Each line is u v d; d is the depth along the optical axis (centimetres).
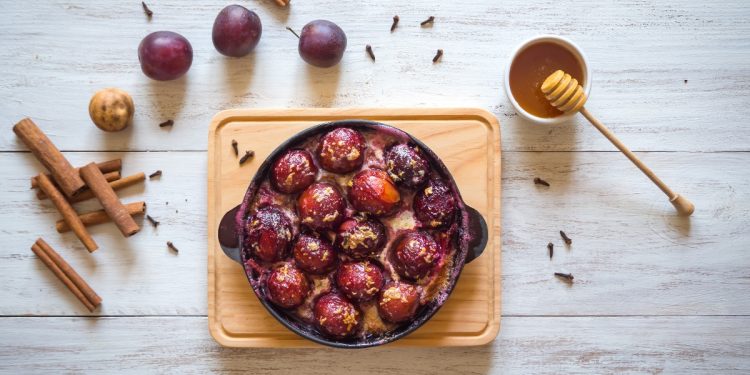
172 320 97
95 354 97
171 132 97
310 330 91
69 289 96
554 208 97
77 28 97
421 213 89
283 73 97
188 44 94
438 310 93
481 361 97
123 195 97
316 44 93
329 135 89
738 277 97
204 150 97
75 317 97
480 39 98
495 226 95
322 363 97
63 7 97
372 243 89
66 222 95
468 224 89
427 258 88
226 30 92
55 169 94
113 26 97
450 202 89
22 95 97
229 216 91
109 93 94
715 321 98
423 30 98
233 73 97
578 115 97
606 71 98
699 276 97
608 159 97
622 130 98
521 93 94
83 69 97
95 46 97
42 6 97
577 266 98
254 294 95
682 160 97
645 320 98
